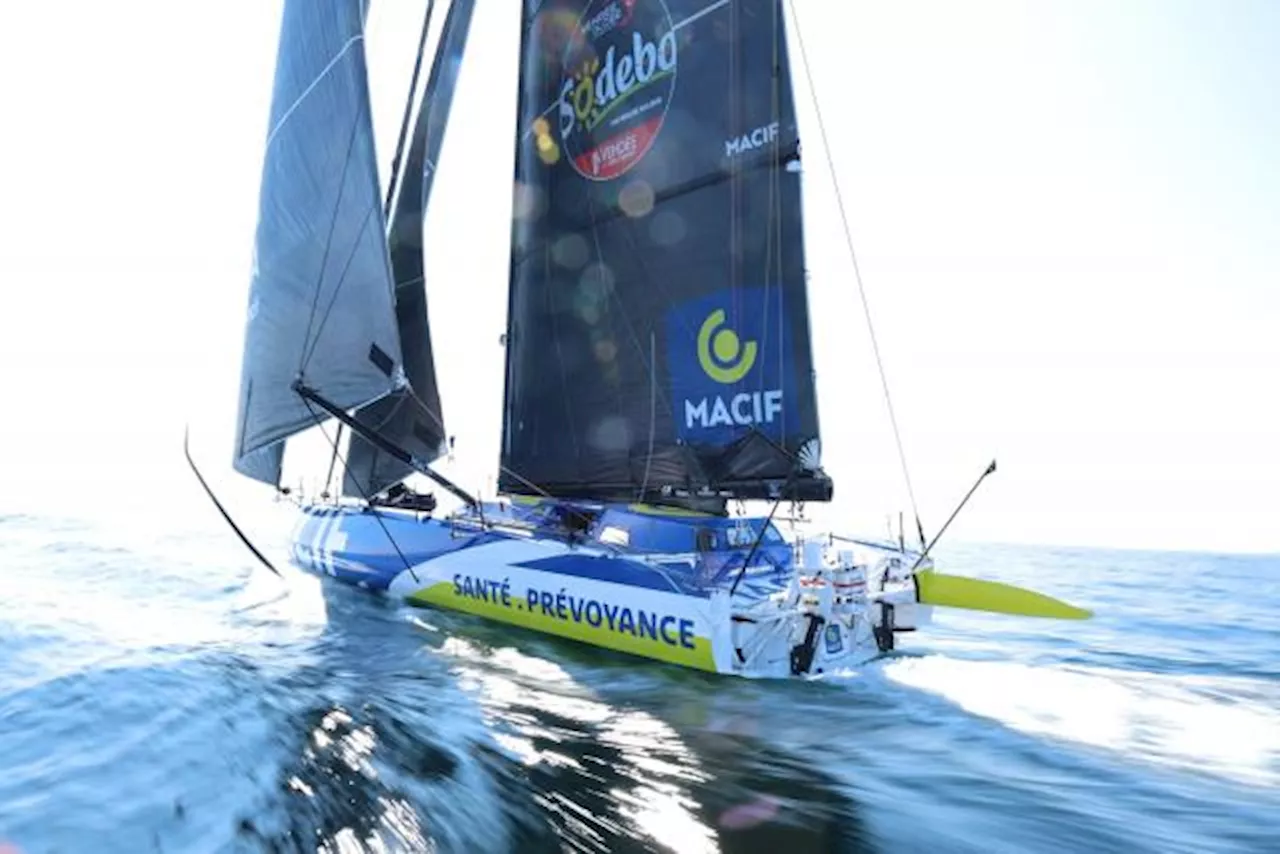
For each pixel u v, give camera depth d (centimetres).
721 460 675
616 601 545
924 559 563
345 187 705
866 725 418
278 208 777
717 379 685
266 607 726
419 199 953
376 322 675
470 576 660
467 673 507
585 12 790
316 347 707
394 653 559
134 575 976
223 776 329
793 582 507
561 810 309
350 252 693
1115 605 1010
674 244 712
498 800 316
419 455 874
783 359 654
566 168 800
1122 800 330
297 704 428
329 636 611
